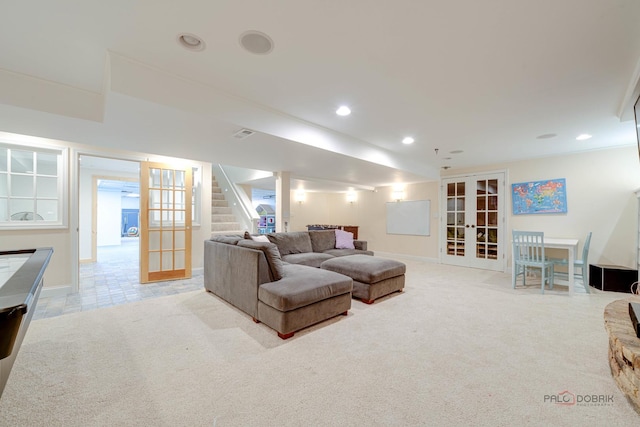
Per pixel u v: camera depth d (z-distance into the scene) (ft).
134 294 11.85
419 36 5.58
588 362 6.48
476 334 7.99
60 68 6.85
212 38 5.68
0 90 6.84
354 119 10.16
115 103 6.84
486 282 14.24
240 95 8.24
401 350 7.05
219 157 13.23
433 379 5.82
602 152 13.87
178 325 8.46
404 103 8.77
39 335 7.70
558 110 9.21
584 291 12.57
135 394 5.27
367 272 10.75
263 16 5.03
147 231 13.78
